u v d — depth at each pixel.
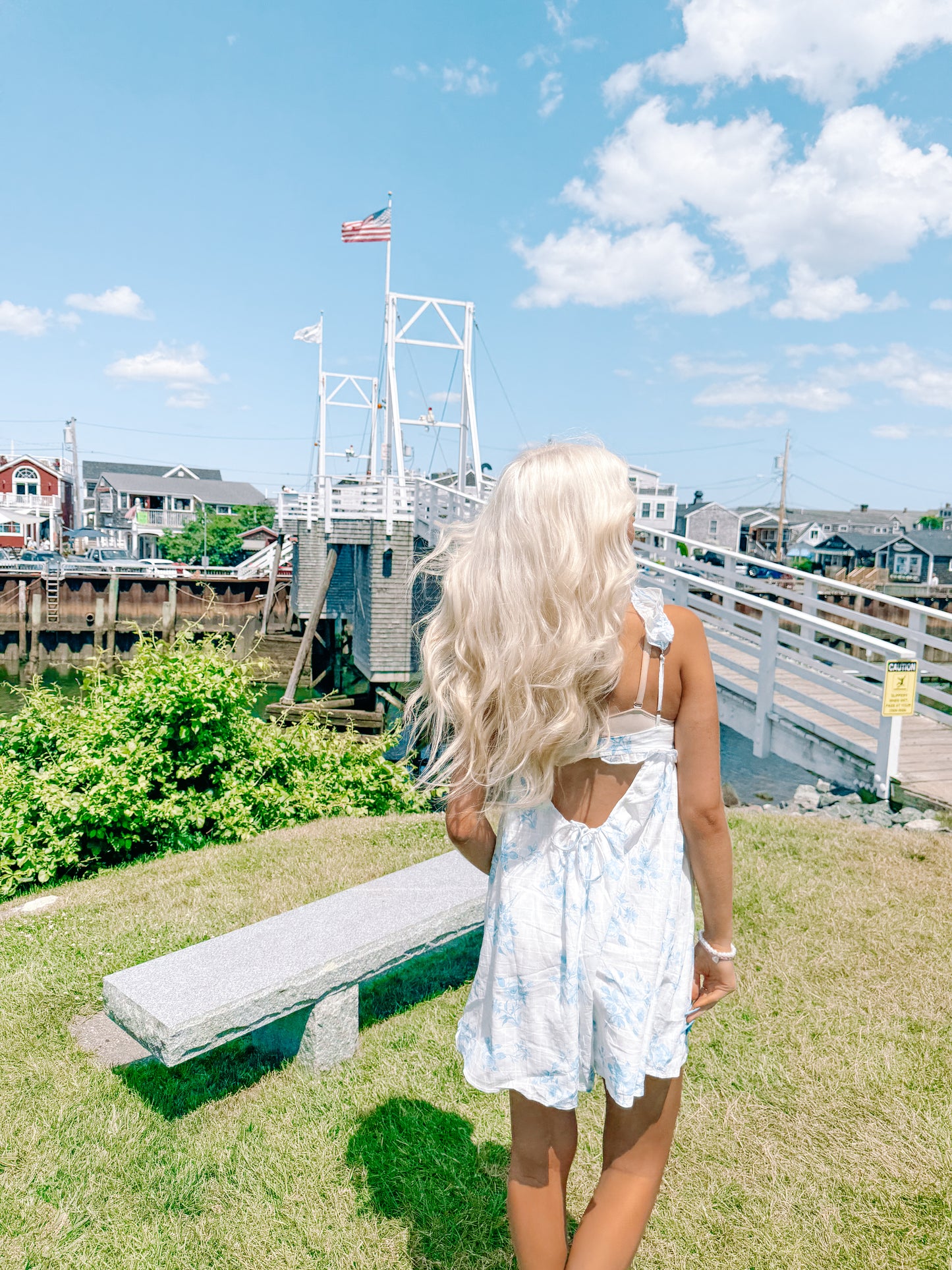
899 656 6.80
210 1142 2.33
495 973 1.33
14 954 3.65
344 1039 2.75
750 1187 2.06
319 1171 2.20
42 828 5.33
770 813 5.77
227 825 5.95
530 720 1.16
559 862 1.28
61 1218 2.04
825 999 2.97
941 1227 1.90
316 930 2.92
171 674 6.25
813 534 87.38
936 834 5.17
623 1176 1.28
